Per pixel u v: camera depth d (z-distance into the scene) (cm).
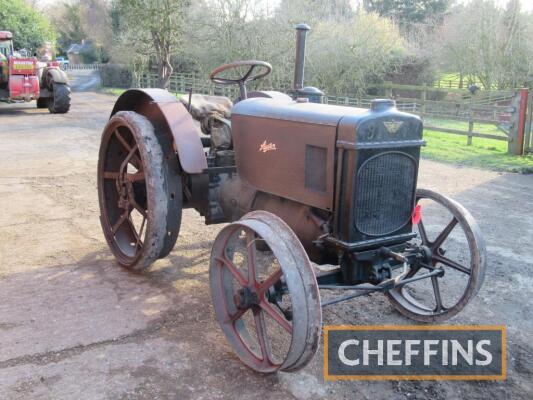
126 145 387
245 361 269
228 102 409
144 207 396
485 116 1556
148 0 1675
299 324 231
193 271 392
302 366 244
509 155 927
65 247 436
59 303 335
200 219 529
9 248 431
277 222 249
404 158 270
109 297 345
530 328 321
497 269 408
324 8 1848
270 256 420
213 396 246
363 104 1653
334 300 265
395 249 279
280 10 1644
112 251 405
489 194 647
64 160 807
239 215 348
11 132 1072
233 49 1619
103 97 2147
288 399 246
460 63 2044
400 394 255
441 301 321
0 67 1314
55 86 1367
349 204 258
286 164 294
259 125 310
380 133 256
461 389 261
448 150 983
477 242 290
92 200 585
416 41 2500
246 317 326
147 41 1794
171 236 358
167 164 353
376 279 272
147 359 275
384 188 266
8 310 324
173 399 243
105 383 254
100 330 303
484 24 1942
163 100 359
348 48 1838
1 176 689
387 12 3316
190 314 325
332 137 261
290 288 231
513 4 1909
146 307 332
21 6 2470
